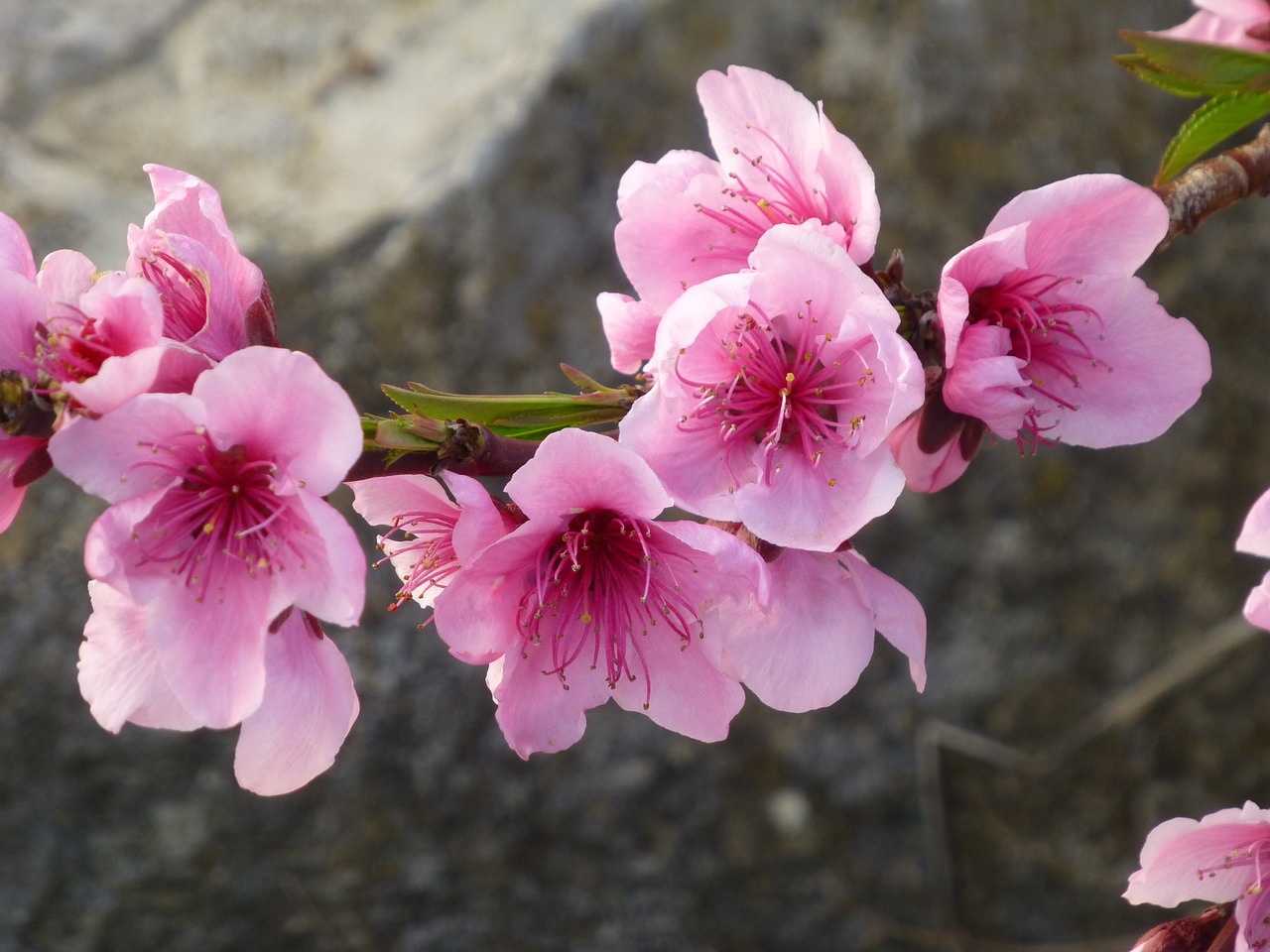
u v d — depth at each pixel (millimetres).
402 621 975
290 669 493
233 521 488
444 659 979
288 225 979
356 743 978
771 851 1048
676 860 1032
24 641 927
